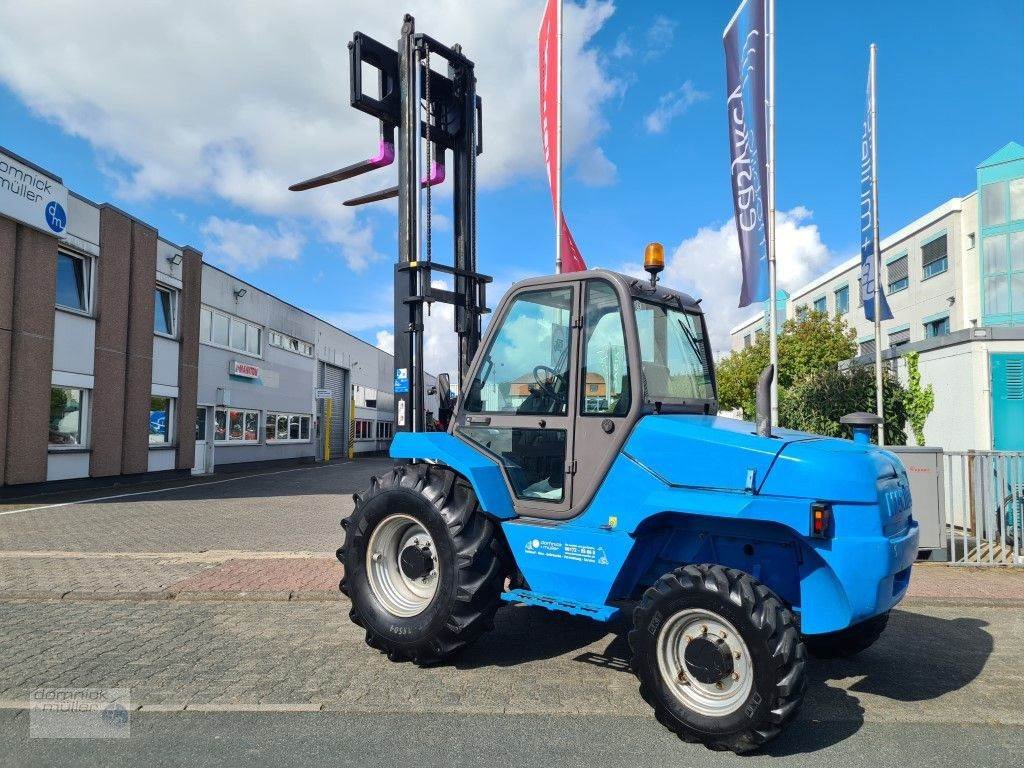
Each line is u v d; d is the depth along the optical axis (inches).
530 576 167.3
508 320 185.6
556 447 171.5
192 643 200.7
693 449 149.4
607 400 164.6
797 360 1016.2
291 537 401.4
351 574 190.5
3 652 191.6
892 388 517.7
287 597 254.4
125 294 741.9
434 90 235.8
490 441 183.3
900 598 154.1
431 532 175.5
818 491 135.0
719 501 142.6
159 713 150.6
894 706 160.6
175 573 292.7
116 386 729.6
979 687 173.0
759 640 130.8
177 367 866.1
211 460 984.9
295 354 1315.2
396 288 213.0
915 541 154.3
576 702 159.2
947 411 495.2
